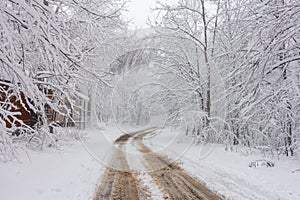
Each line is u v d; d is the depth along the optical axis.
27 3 5.15
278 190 6.60
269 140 12.38
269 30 8.11
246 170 9.10
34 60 7.25
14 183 5.67
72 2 6.49
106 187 6.91
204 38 18.77
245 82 9.48
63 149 11.38
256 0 9.39
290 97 10.18
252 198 6.13
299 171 8.57
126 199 5.95
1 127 5.44
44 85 8.35
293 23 7.96
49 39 5.07
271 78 10.65
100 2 11.66
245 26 8.97
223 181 7.83
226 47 15.85
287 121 11.08
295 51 8.88
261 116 11.60
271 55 8.24
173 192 6.59
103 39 10.45
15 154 6.59
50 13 5.30
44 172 7.06
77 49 5.57
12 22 5.43
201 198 6.13
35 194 5.38
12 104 6.84
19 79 5.16
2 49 4.88
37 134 9.64
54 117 11.65
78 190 6.31
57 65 5.75
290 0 8.34
